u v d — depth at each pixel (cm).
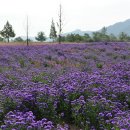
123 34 10175
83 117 970
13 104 1024
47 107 1007
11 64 2375
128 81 1427
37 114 1024
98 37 9112
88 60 3033
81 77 1427
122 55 3466
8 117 848
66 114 1058
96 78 1354
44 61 2738
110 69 1966
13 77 1667
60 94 1116
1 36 9281
